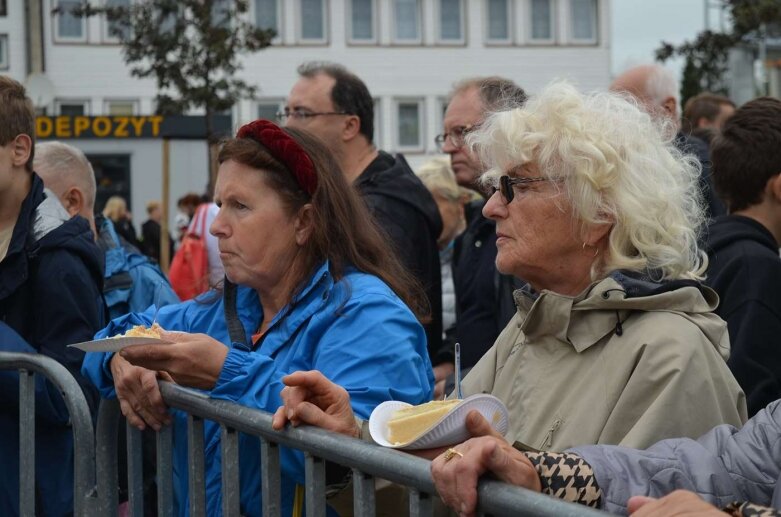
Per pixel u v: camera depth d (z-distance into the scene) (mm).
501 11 35375
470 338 3959
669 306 2279
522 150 2336
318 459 2082
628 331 2283
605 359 2281
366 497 1953
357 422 2164
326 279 2510
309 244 2555
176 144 20297
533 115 2381
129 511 2707
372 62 34625
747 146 3363
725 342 2326
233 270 2545
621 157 2330
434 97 35000
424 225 4262
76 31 33125
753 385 2984
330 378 2344
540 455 1936
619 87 5180
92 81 33219
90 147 20125
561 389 2334
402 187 4270
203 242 6918
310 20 34125
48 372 2898
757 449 2021
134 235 16812
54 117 19953
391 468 1846
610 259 2338
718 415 2193
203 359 2352
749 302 3074
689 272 2400
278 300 2570
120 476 3258
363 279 2506
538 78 35656
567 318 2316
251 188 2523
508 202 2385
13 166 3248
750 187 3367
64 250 3230
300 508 2350
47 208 3379
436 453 1950
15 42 31531
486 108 4203
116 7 22516
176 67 21844
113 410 2836
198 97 21781
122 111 33500
